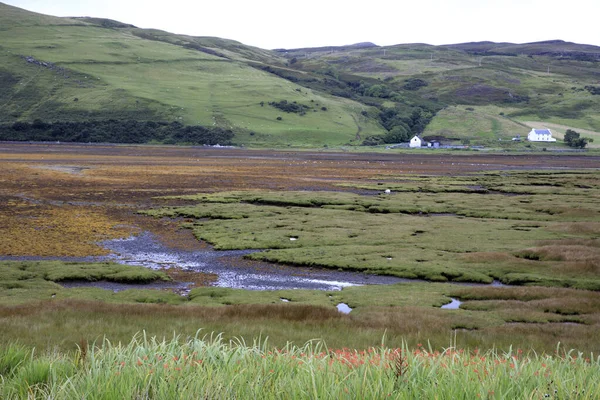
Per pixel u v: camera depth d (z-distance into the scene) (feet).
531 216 192.54
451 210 202.28
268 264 121.80
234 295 93.91
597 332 73.10
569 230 163.84
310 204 211.82
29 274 104.78
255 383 20.30
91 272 107.24
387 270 116.67
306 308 79.61
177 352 24.71
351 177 331.57
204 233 152.15
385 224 170.30
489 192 268.00
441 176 347.77
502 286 107.96
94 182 270.05
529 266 119.96
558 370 23.24
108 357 23.12
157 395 19.38
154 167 368.27
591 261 121.39
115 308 75.97
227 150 611.06
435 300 93.20
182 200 215.92
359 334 64.54
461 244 143.13
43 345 50.83
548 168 431.84
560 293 98.12
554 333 72.38
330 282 108.47
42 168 334.65
